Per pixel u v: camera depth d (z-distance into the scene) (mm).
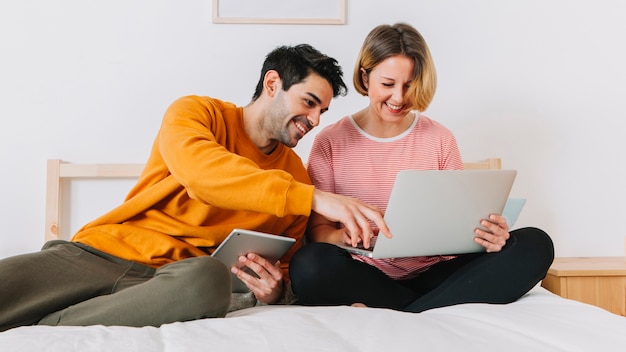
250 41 1939
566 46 2037
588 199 2027
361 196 1560
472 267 1241
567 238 2014
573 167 2027
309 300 1252
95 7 1897
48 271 1111
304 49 1421
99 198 1874
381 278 1285
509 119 2018
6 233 1836
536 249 1241
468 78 2006
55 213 1821
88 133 1884
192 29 1925
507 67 2018
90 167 1847
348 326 872
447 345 803
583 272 1632
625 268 1656
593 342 853
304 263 1235
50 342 786
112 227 1292
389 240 1175
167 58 1916
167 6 1918
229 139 1436
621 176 2039
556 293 1656
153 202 1331
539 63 2025
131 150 1896
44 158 1863
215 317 1016
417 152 1567
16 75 1864
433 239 1222
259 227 1425
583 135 2035
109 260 1238
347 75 1965
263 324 870
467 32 2006
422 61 1454
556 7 2035
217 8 1925
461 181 1170
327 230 1470
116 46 1901
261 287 1245
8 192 1843
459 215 1210
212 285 996
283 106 1401
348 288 1241
